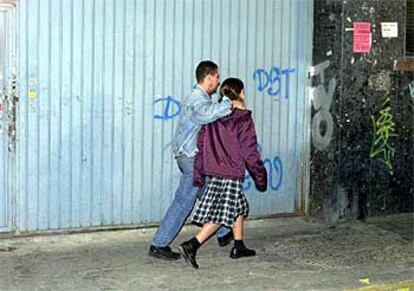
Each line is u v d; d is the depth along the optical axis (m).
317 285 7.23
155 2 8.73
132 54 8.66
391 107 9.93
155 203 8.98
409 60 9.97
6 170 8.23
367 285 7.28
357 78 9.59
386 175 10.02
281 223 9.70
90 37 8.45
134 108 8.75
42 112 8.32
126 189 8.81
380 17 9.67
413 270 7.82
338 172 9.59
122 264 7.76
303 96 9.77
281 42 9.54
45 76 8.28
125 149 8.76
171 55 8.88
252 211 9.61
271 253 8.32
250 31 9.32
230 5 9.17
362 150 9.74
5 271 7.41
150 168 8.91
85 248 8.32
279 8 9.48
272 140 9.62
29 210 8.38
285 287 7.13
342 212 9.70
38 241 8.43
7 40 8.09
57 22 8.27
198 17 8.98
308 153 9.87
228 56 9.21
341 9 9.38
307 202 9.92
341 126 9.53
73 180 8.55
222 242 8.53
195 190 7.85
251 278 7.39
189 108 7.77
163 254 7.93
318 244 8.73
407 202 10.26
